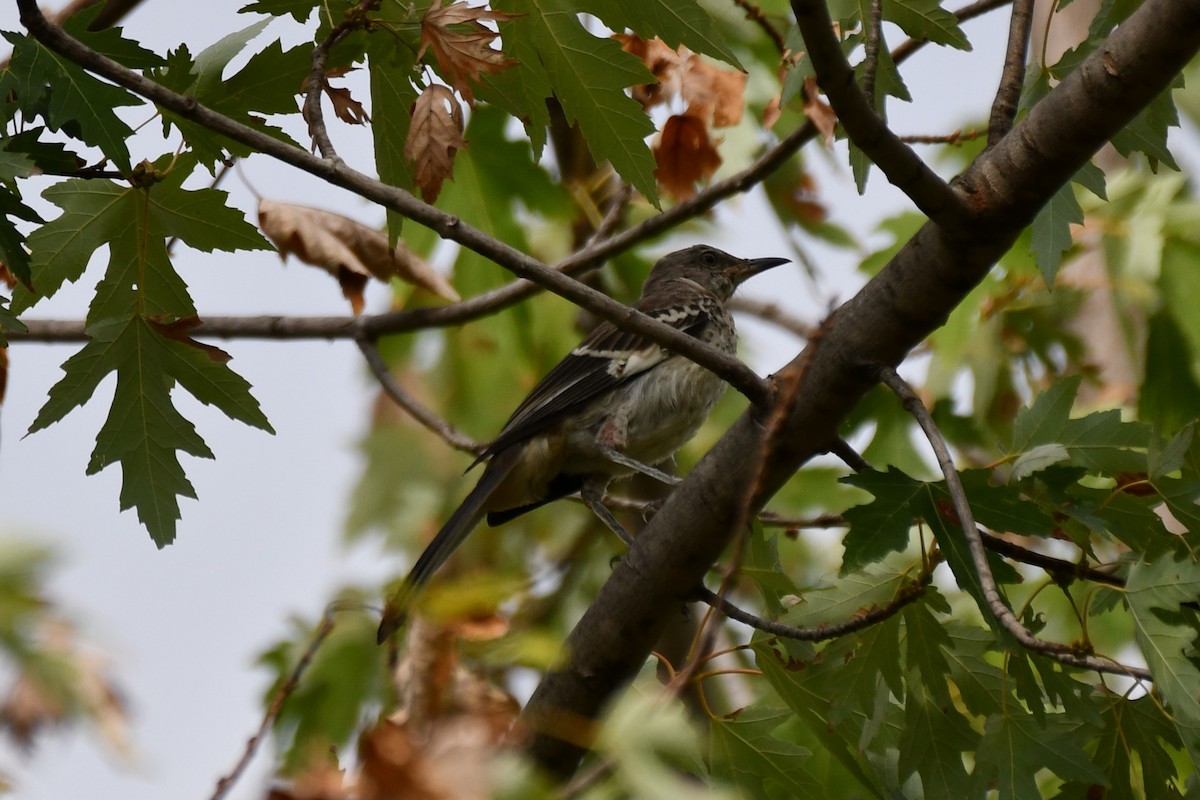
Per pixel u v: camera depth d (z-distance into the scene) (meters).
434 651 5.68
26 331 6.84
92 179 7.20
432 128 7.05
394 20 7.33
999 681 7.28
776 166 10.30
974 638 7.38
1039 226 7.53
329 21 7.38
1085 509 6.78
